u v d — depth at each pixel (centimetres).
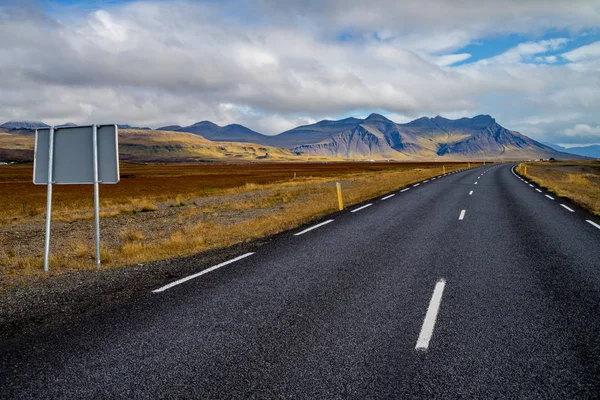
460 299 498
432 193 2014
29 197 3250
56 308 490
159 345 380
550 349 366
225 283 579
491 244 823
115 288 569
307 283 571
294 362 345
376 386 307
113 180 703
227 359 351
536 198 1758
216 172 9119
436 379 317
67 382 317
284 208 1605
